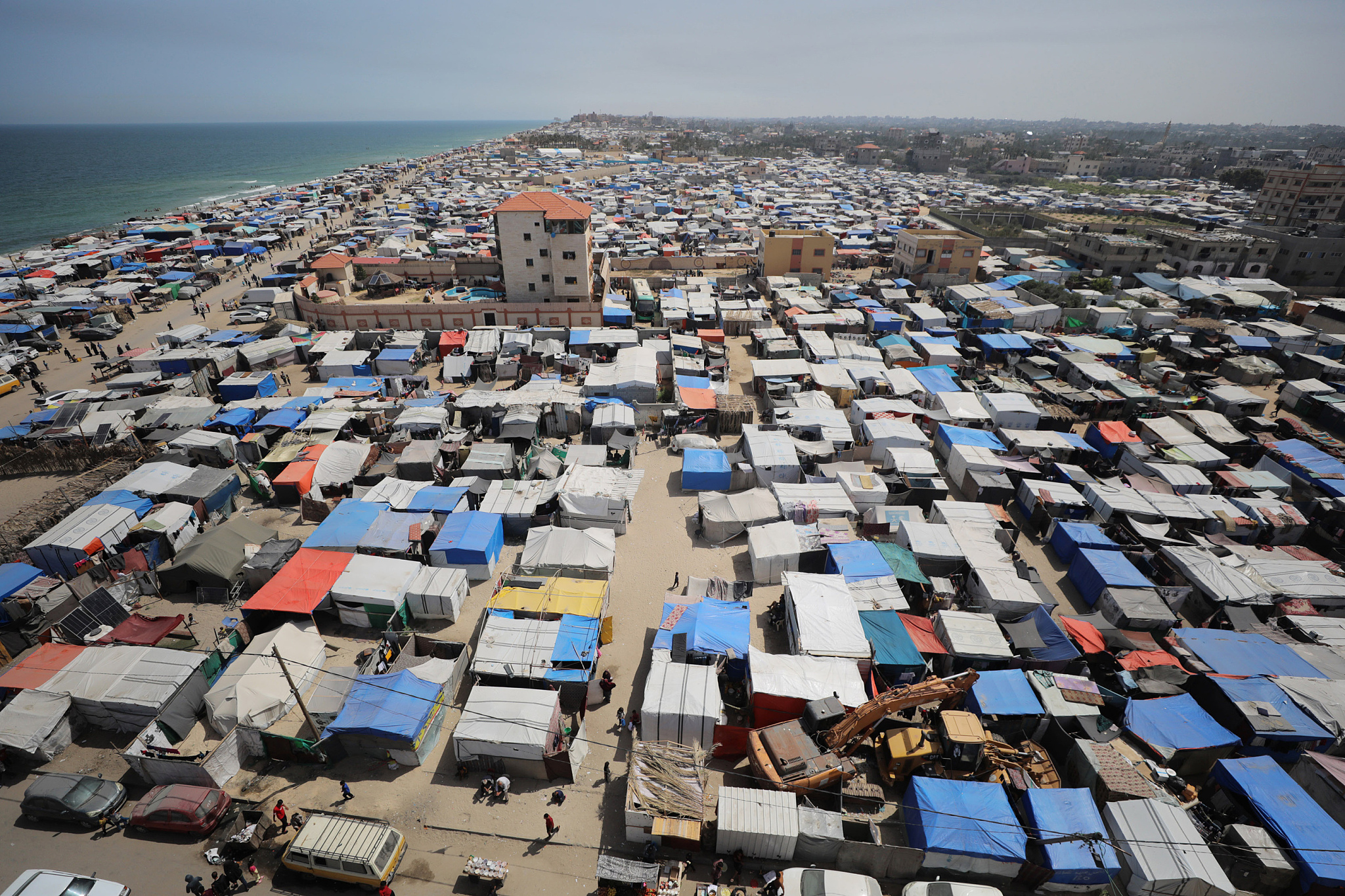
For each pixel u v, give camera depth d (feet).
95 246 361.30
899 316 242.37
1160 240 313.94
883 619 98.07
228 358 197.67
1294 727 81.76
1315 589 106.63
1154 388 192.24
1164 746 81.46
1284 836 69.92
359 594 102.58
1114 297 260.83
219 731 85.10
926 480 136.36
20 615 100.58
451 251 321.11
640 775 75.10
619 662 99.19
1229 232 324.60
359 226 434.30
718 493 140.26
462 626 106.01
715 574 118.93
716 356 206.59
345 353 202.18
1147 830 69.92
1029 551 125.39
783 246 295.69
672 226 410.72
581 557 113.19
